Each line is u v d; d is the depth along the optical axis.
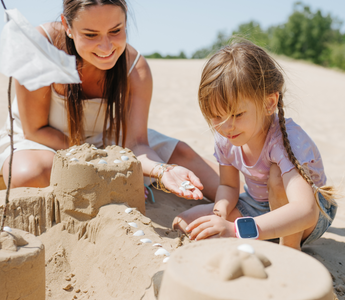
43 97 2.53
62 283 1.72
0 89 8.44
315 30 48.12
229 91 1.82
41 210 1.94
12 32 1.20
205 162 2.92
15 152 2.45
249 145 2.11
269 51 2.53
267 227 1.68
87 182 1.84
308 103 9.31
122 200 1.93
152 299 1.29
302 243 2.12
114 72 2.53
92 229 1.82
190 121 6.23
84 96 2.65
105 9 2.10
